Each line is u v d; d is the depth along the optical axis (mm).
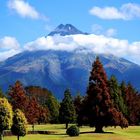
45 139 73062
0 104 68750
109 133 82188
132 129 102750
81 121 87562
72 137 74688
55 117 165250
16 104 97938
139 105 136250
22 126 69875
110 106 85938
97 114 85312
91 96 86312
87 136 76062
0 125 68438
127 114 129875
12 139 73500
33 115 104438
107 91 86500
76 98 135375
